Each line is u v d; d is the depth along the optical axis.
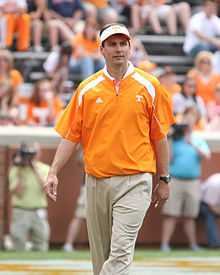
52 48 56.97
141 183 21.17
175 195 45.56
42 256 41.66
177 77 59.84
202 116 52.19
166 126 21.59
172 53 62.12
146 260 40.50
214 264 38.84
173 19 62.34
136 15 61.81
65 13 58.31
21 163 43.88
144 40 61.91
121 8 62.12
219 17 62.12
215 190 46.81
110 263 20.78
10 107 49.47
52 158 46.44
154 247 48.22
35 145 44.56
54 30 57.06
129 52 21.25
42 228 44.47
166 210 45.94
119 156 21.19
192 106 46.03
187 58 61.03
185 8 62.03
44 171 44.09
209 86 53.62
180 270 36.06
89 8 58.00
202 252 45.16
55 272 34.72
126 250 20.81
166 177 21.91
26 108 49.66
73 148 21.94
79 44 54.66
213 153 48.28
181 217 47.34
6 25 57.00
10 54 51.81
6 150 46.22
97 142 21.36
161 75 52.22
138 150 21.23
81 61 54.47
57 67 54.53
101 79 21.36
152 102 21.34
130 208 21.00
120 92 21.20
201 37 59.72
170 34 62.19
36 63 57.41
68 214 47.34
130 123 21.20
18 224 44.06
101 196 21.42
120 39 21.06
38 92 49.62
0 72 50.44
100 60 54.84
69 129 21.77
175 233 47.94
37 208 44.16
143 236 48.09
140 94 21.22
